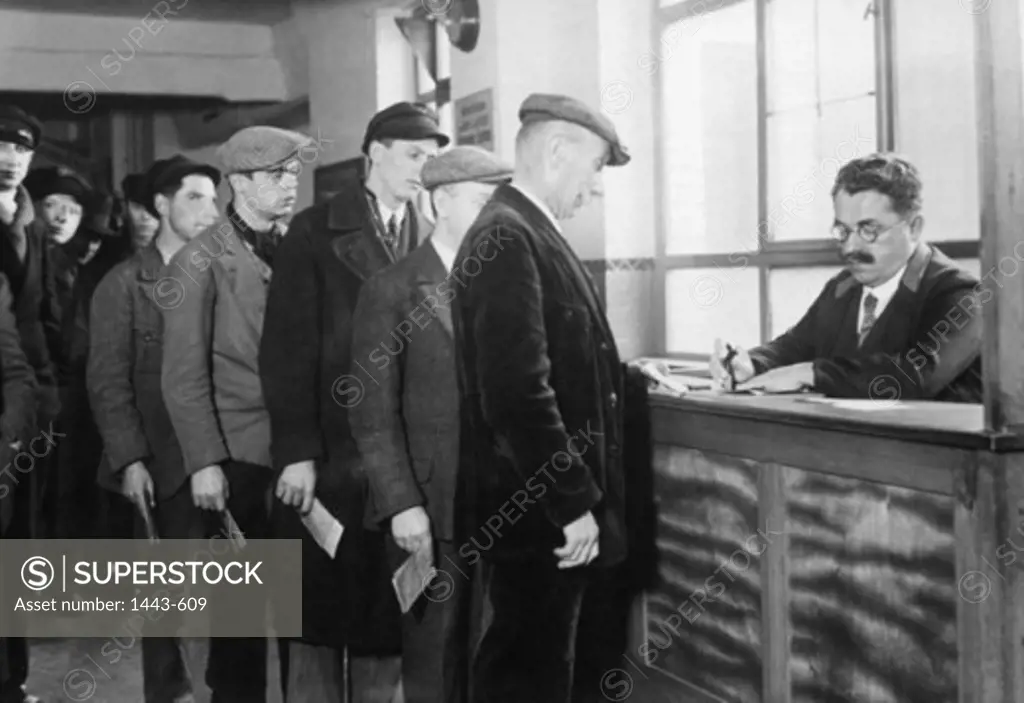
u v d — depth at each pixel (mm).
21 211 3668
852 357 3562
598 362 3650
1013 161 2869
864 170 3471
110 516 3764
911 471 2938
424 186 3793
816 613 3256
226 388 3787
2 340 3652
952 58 3465
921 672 2941
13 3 3623
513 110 3918
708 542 3631
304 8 3789
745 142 3992
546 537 3652
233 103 3768
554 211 3850
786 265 3908
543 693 3734
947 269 3416
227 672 3836
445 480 3738
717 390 3736
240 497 3805
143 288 3748
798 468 3285
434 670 3799
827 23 3770
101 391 3736
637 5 4121
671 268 4109
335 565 3820
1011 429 2789
